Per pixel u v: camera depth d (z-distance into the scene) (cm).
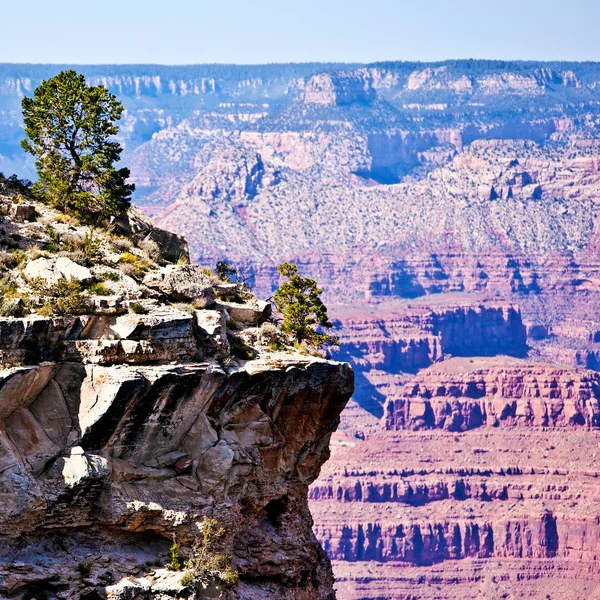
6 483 11956
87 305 12638
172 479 12800
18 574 11988
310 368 13775
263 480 13750
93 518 12431
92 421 12338
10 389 12038
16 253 13538
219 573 12838
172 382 12619
